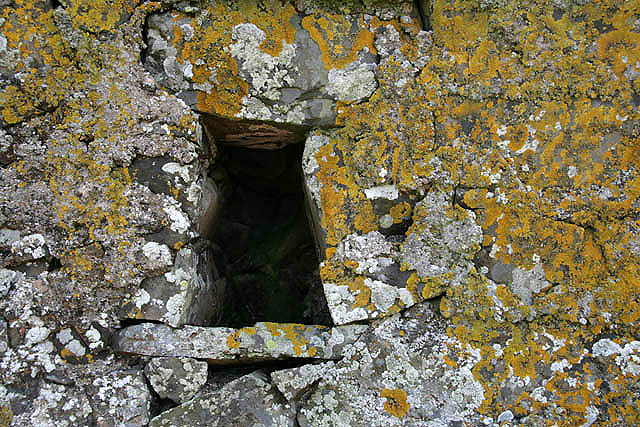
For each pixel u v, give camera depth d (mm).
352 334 1733
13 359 1602
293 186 2713
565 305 1673
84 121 1685
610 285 1661
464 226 1717
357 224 1772
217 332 1712
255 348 1703
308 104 1781
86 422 1620
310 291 2473
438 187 1741
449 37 1774
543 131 1725
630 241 1666
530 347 1671
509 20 1749
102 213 1684
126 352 1673
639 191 1685
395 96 1776
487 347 1685
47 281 1650
